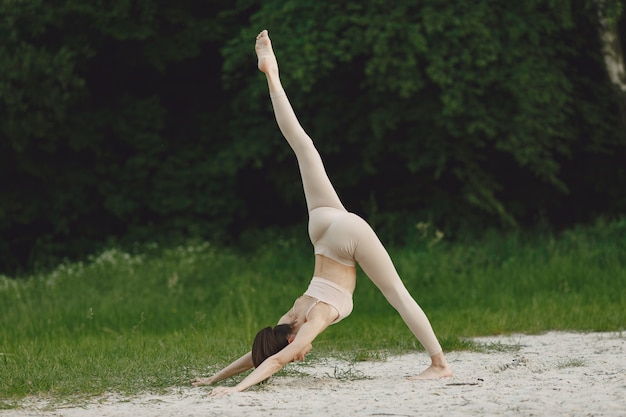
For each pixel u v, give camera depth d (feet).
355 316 52.39
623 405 22.34
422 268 63.82
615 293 55.42
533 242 71.05
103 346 38.37
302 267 67.77
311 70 70.90
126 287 61.62
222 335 42.88
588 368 29.66
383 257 28.14
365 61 75.00
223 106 85.87
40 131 76.48
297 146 29.32
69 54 76.07
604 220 74.64
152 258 73.00
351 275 28.27
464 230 73.77
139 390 27.12
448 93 68.69
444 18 67.82
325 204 28.94
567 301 53.16
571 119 78.33
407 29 68.85
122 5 77.46
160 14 80.79
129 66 86.22
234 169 77.97
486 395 24.48
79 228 83.41
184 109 87.56
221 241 81.46
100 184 82.28
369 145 75.92
